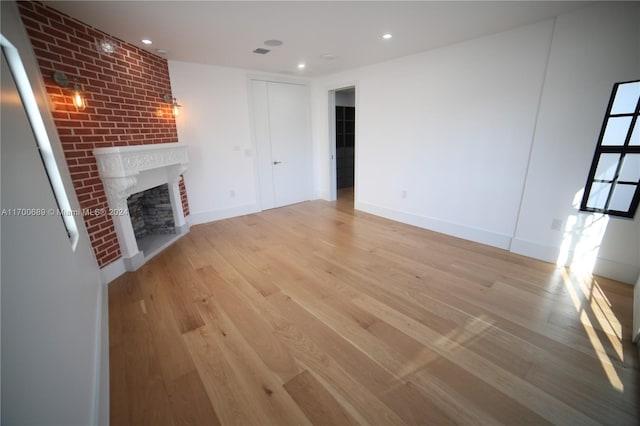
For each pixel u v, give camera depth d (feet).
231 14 7.29
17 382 2.18
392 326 6.21
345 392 4.63
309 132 17.51
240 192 15.07
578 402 4.36
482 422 4.09
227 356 5.43
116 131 8.83
